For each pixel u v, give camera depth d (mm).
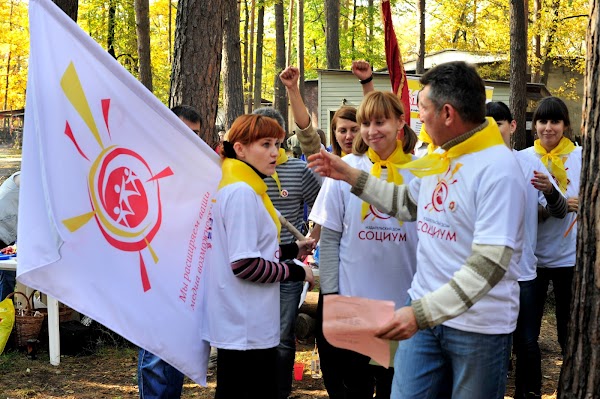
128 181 3369
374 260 3748
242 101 15922
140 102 3422
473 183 2787
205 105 7160
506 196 2719
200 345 3604
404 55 39062
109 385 5594
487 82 22125
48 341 6652
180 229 3570
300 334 6867
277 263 3510
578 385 3049
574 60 26875
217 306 3502
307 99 25672
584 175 3080
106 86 3305
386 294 3756
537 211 4719
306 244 3949
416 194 3295
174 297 3506
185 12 7109
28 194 3006
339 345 2711
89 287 3172
